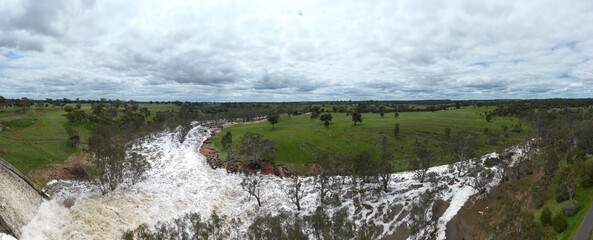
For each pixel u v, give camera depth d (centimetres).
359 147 14900
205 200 10212
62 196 9181
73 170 11294
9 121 14125
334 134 16675
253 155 12775
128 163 11431
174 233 6588
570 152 10919
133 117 19800
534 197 8275
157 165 13100
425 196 9056
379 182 11031
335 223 7075
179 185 11044
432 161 12975
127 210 8962
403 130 17762
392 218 8969
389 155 13075
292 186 11300
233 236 7906
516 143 15100
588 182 7700
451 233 7981
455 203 9275
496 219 7888
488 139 15538
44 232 7575
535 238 6322
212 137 17700
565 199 7569
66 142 13425
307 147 14625
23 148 11344
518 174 10331
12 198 7669
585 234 6094
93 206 8844
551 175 9100
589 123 11950
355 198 10144
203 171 12475
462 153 12162
